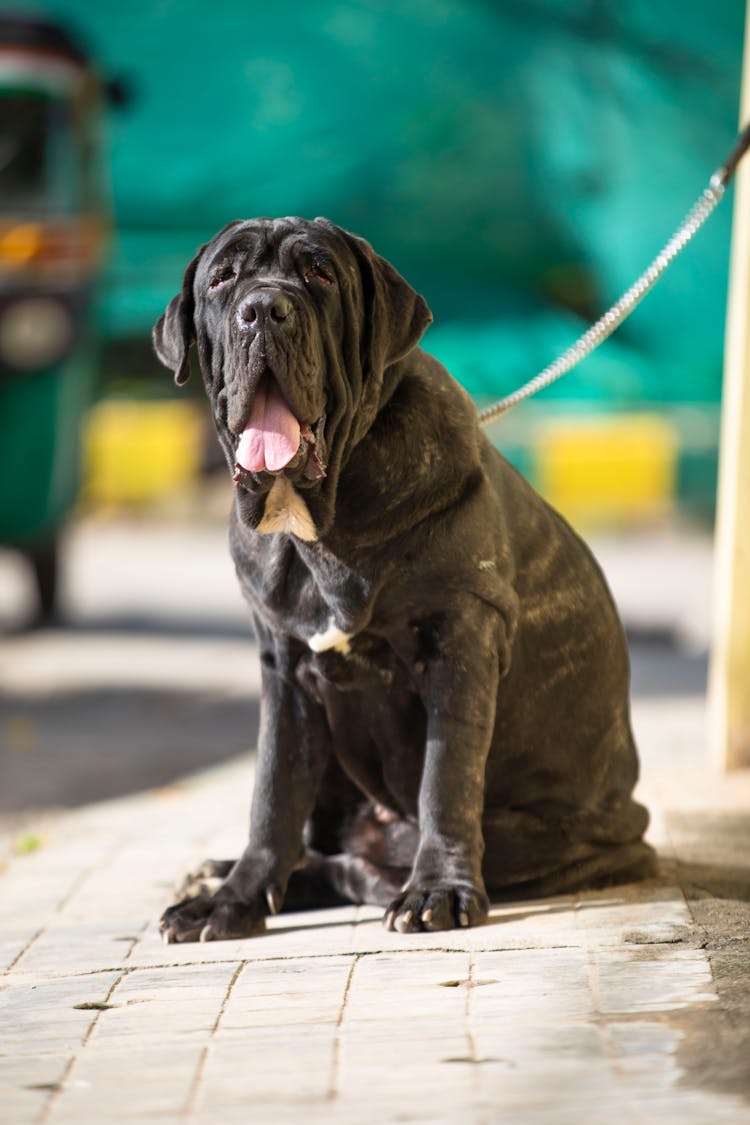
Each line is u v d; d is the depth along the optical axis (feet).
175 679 54.44
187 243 109.60
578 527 104.12
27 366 62.69
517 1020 15.10
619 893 20.52
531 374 112.27
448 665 19.17
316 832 21.79
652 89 103.60
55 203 63.41
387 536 18.67
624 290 110.42
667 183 105.60
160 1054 14.94
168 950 19.21
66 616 69.15
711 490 105.09
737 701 31.53
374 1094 13.42
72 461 66.03
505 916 19.35
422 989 16.35
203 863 22.62
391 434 18.71
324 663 19.56
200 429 111.96
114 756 42.78
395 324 18.76
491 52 105.29
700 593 74.18
